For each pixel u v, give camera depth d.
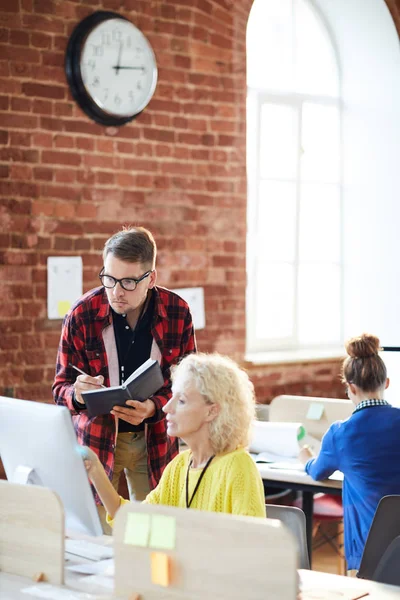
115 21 5.18
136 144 5.38
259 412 5.54
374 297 6.68
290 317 6.66
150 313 3.72
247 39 6.42
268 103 6.54
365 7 6.50
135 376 3.30
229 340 5.82
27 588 2.39
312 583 2.53
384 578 2.67
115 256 3.49
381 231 6.63
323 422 5.07
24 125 4.97
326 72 6.80
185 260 5.61
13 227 4.96
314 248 6.78
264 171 6.54
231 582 2.03
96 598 2.30
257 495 2.65
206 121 5.68
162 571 2.11
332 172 6.84
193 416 2.71
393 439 3.90
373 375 3.98
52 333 5.09
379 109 6.61
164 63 5.49
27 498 2.48
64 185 5.12
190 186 5.62
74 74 5.08
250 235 6.47
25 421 2.78
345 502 4.03
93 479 2.98
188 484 2.76
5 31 4.90
